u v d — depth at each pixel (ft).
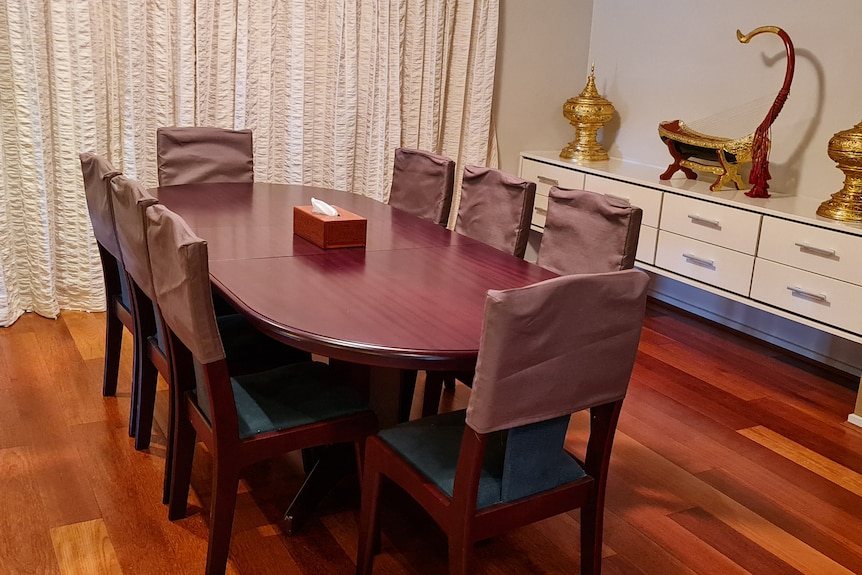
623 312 5.90
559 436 6.12
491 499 5.96
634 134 16.10
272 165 14.20
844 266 10.75
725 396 11.35
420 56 14.87
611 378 6.08
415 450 6.35
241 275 7.37
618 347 6.00
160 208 6.68
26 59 11.51
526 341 5.41
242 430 6.66
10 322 12.12
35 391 10.14
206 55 13.01
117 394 10.23
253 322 6.43
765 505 8.67
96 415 9.66
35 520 7.63
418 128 15.33
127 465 8.66
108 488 8.22
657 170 15.14
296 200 10.79
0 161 11.67
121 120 12.65
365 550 6.87
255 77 13.51
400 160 11.92
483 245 9.12
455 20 15.20
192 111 13.07
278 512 8.06
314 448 8.45
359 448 7.14
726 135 14.29
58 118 12.05
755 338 13.87
